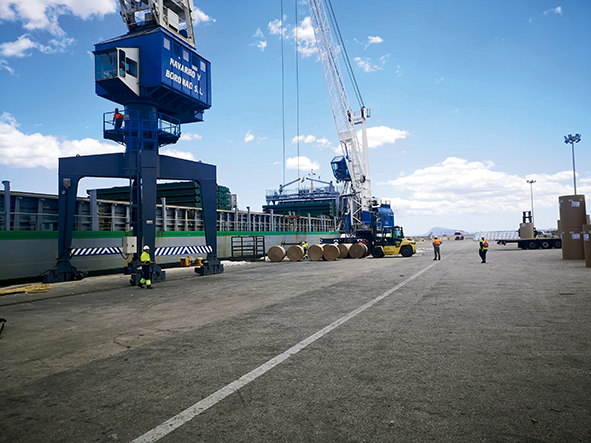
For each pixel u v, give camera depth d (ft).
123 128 61.98
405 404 12.78
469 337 20.99
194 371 16.87
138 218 59.62
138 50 62.49
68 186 61.21
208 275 66.23
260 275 63.67
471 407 12.42
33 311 34.94
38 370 17.95
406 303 32.22
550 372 15.37
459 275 53.11
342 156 158.30
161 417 12.39
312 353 18.94
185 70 67.62
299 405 12.94
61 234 61.52
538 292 35.86
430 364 16.76
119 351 20.76
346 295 37.91
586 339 19.93
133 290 48.91
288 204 189.88
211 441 10.69
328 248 98.73
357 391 14.01
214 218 69.00
